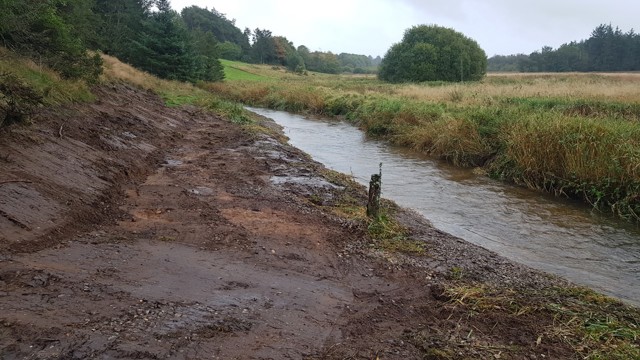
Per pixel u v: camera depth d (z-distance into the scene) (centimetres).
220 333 398
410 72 5584
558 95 2078
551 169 1145
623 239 822
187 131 1677
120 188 835
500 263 672
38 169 692
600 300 555
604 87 2320
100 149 966
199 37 4991
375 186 786
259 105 3528
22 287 406
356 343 421
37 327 354
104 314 392
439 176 1307
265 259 596
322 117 2834
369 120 2164
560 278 646
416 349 416
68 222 591
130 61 3466
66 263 480
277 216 780
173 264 533
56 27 1430
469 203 1040
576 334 455
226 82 4438
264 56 9812
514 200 1070
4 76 856
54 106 1045
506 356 409
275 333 417
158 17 3547
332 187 1026
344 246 677
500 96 2234
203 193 883
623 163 1001
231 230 681
